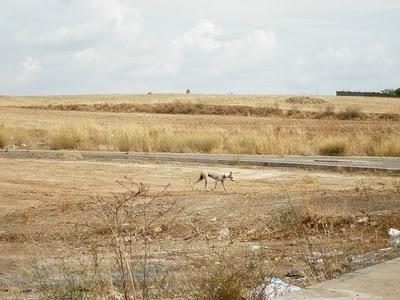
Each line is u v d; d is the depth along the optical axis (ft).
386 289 21.89
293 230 42.83
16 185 75.56
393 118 231.50
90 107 289.12
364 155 114.32
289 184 74.28
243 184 74.69
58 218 54.95
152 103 294.05
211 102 308.60
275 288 24.64
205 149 115.96
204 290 24.54
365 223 47.73
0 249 45.01
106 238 44.52
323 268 31.48
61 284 30.01
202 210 54.24
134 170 88.69
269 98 355.15
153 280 29.89
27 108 284.20
